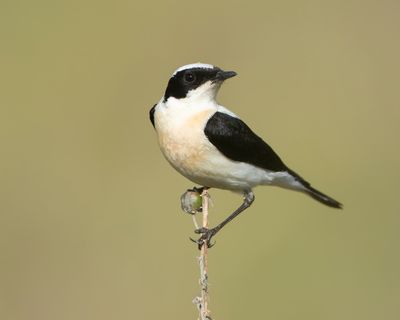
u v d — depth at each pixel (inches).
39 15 693.3
